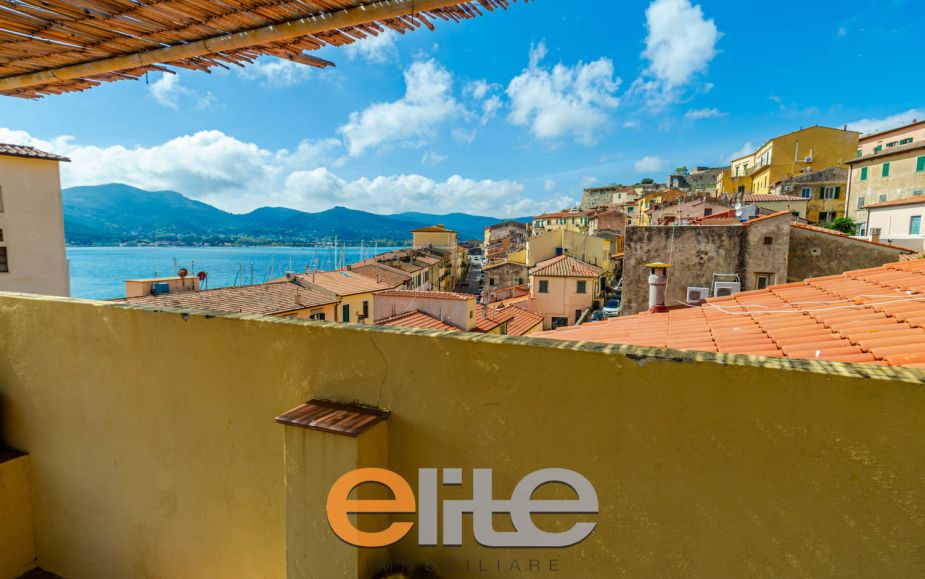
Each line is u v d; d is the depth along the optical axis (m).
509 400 1.90
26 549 3.25
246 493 2.50
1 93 2.96
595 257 39.09
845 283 6.69
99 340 2.89
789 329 4.86
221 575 2.62
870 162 30.62
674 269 12.41
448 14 2.01
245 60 2.50
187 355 2.60
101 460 2.96
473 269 89.56
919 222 23.94
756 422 1.55
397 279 35.00
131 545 2.92
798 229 12.00
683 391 1.63
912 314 4.38
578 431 1.80
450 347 1.99
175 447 2.70
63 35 2.21
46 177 21.00
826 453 1.48
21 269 20.17
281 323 2.34
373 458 2.04
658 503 1.71
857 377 1.43
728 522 1.62
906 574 1.42
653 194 54.25
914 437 1.38
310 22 2.08
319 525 2.07
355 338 2.18
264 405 2.41
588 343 1.84
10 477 3.16
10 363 3.26
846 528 1.48
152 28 2.16
